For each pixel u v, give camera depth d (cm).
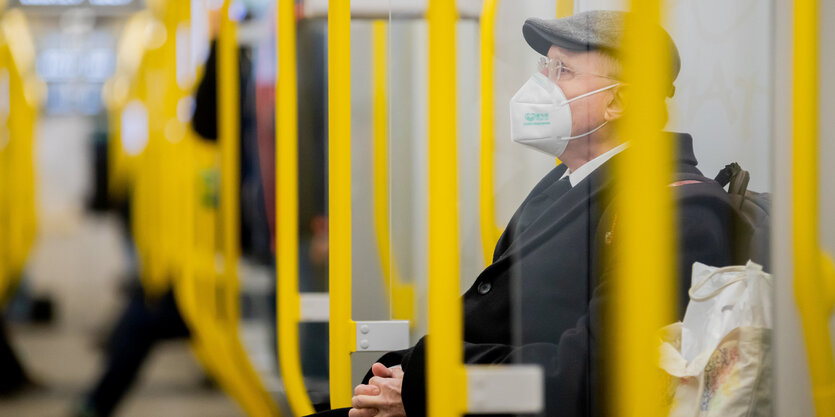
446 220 244
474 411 246
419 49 413
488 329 327
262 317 825
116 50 1547
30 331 1440
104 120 1535
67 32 1546
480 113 345
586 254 299
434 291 245
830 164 244
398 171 421
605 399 279
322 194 618
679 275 274
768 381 269
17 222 1437
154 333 948
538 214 327
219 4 788
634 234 202
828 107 243
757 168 270
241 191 752
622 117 308
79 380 1123
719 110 276
